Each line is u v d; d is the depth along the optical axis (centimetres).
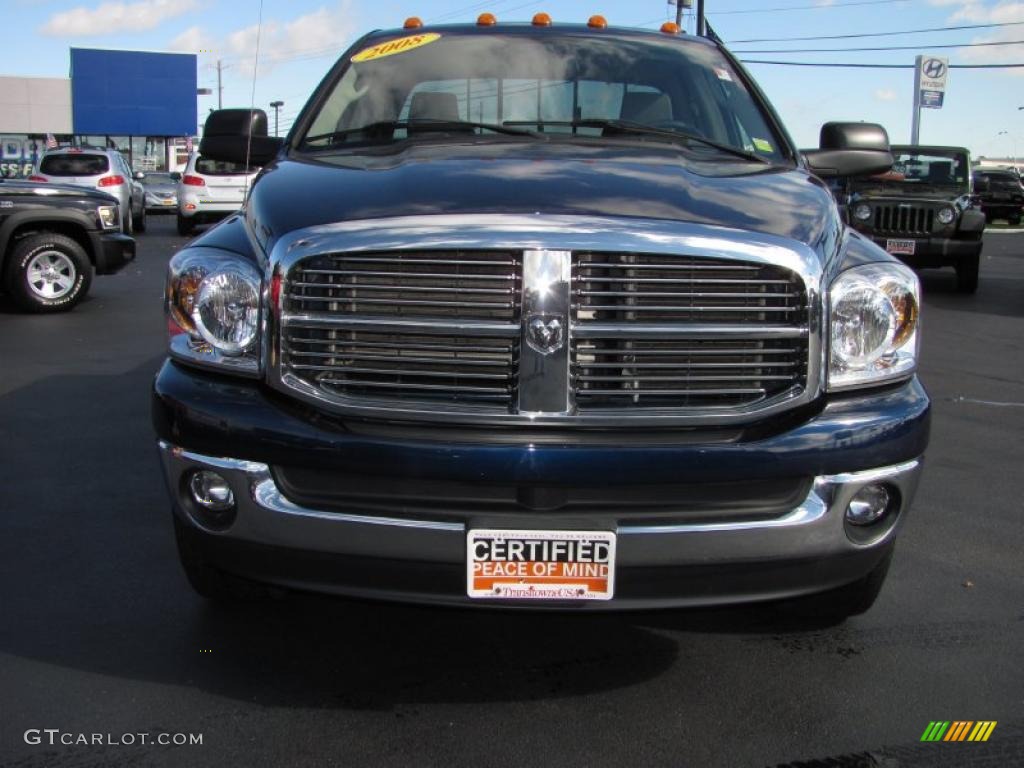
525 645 348
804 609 354
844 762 280
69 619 361
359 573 283
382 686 319
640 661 337
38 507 474
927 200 1431
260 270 292
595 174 322
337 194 308
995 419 681
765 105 436
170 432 293
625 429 275
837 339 289
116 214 1132
